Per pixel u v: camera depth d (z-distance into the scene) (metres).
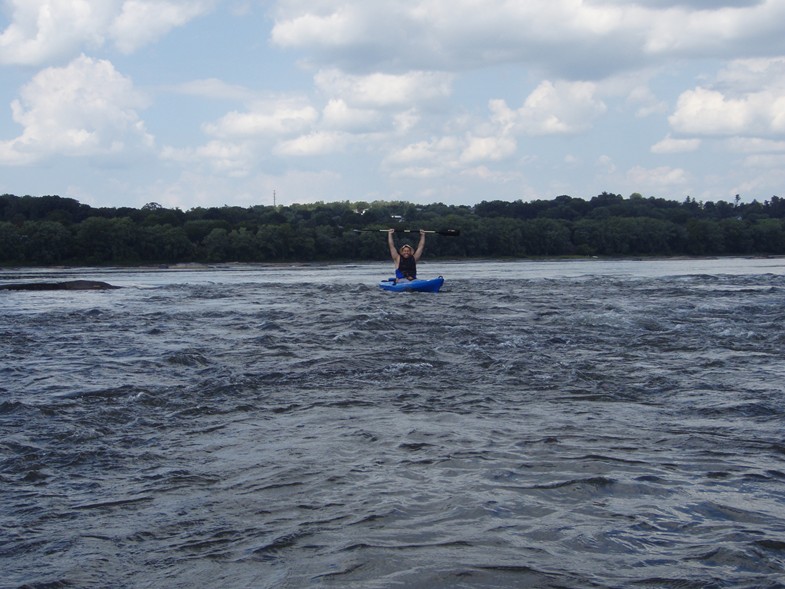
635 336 13.22
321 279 45.16
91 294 28.62
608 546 4.23
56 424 7.33
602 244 114.50
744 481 5.34
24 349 12.60
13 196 128.38
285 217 141.25
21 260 88.12
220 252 96.75
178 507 5.02
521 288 29.17
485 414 7.48
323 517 4.75
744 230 120.38
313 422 7.25
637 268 63.16
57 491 5.41
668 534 4.40
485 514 4.73
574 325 15.16
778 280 34.81
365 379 9.47
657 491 5.14
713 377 9.34
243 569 4.02
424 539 4.36
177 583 3.89
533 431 6.77
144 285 36.94
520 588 3.72
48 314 19.27
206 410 7.88
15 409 7.97
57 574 4.05
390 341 12.95
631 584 3.76
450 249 107.62
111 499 5.22
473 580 3.81
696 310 18.33
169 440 6.72
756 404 7.80
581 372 9.70
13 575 4.05
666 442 6.38
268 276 52.91
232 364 10.73
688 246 118.38
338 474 5.59
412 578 3.84
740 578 3.81
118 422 7.41
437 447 6.25
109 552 4.33
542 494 5.09
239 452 6.27
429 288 26.41
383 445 6.35
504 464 5.77
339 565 4.02
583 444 6.32
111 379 9.67
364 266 83.69
